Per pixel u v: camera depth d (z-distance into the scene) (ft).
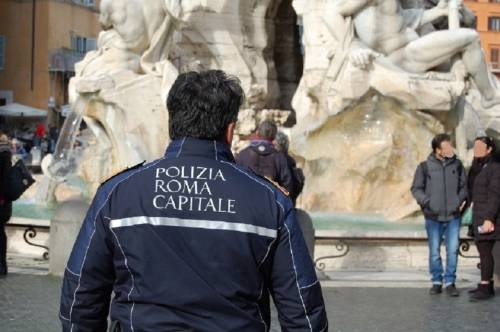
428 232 40.09
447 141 39.58
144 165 14.17
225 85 14.23
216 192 13.69
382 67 63.46
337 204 63.77
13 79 187.32
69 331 14.03
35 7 185.68
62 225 41.42
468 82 66.28
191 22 77.46
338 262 45.65
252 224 13.56
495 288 41.63
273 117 75.25
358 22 65.36
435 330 33.14
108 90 66.69
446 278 40.01
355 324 33.83
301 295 13.71
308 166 65.21
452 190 39.50
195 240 13.46
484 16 191.83
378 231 47.21
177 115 14.16
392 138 63.00
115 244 13.62
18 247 49.21
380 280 42.86
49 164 68.74
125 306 13.48
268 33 81.05
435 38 64.54
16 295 37.32
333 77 64.80
